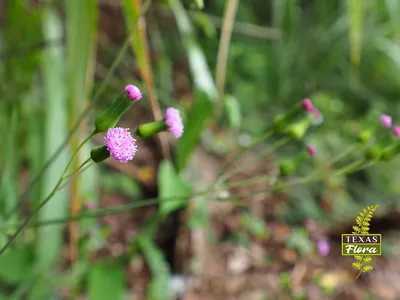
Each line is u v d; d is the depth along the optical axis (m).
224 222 0.40
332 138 0.52
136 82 0.38
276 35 0.44
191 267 0.35
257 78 0.55
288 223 0.42
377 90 0.63
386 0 0.46
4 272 0.23
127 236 0.35
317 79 0.58
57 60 0.28
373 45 0.57
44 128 0.26
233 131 0.49
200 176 0.39
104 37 0.45
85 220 0.25
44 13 0.29
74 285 0.26
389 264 0.40
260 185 0.44
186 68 0.53
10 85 0.29
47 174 0.24
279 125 0.21
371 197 0.50
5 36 0.30
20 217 0.29
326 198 0.46
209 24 0.30
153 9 0.40
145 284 0.32
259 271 0.36
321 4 0.58
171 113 0.17
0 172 0.27
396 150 0.20
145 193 0.40
